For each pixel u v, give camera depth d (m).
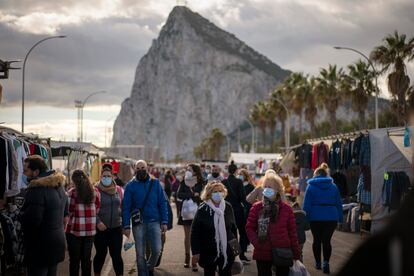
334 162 23.00
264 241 8.97
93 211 10.55
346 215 22.22
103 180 11.35
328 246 12.61
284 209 9.01
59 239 8.32
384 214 19.39
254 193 13.62
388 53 40.66
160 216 11.20
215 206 9.48
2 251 10.57
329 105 58.03
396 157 19.50
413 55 40.25
